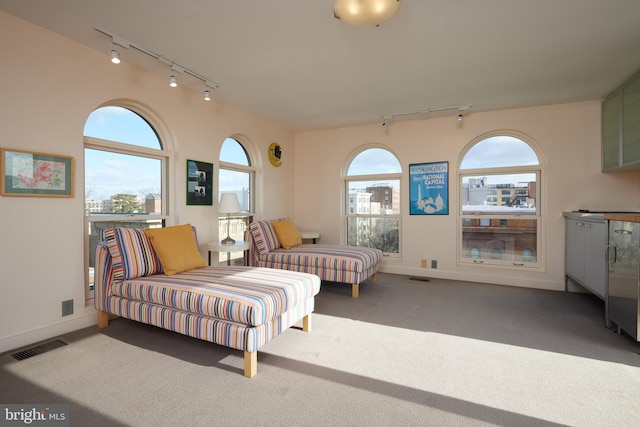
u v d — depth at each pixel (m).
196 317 2.10
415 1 1.98
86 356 2.13
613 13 2.10
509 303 3.35
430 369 1.99
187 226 3.09
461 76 3.13
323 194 5.31
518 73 3.04
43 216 2.37
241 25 2.28
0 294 2.16
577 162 3.81
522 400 1.68
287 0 1.99
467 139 4.33
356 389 1.78
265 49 2.62
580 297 3.58
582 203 3.79
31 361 2.05
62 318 2.48
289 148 5.38
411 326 2.70
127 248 2.54
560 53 2.65
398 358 2.13
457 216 4.42
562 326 2.70
